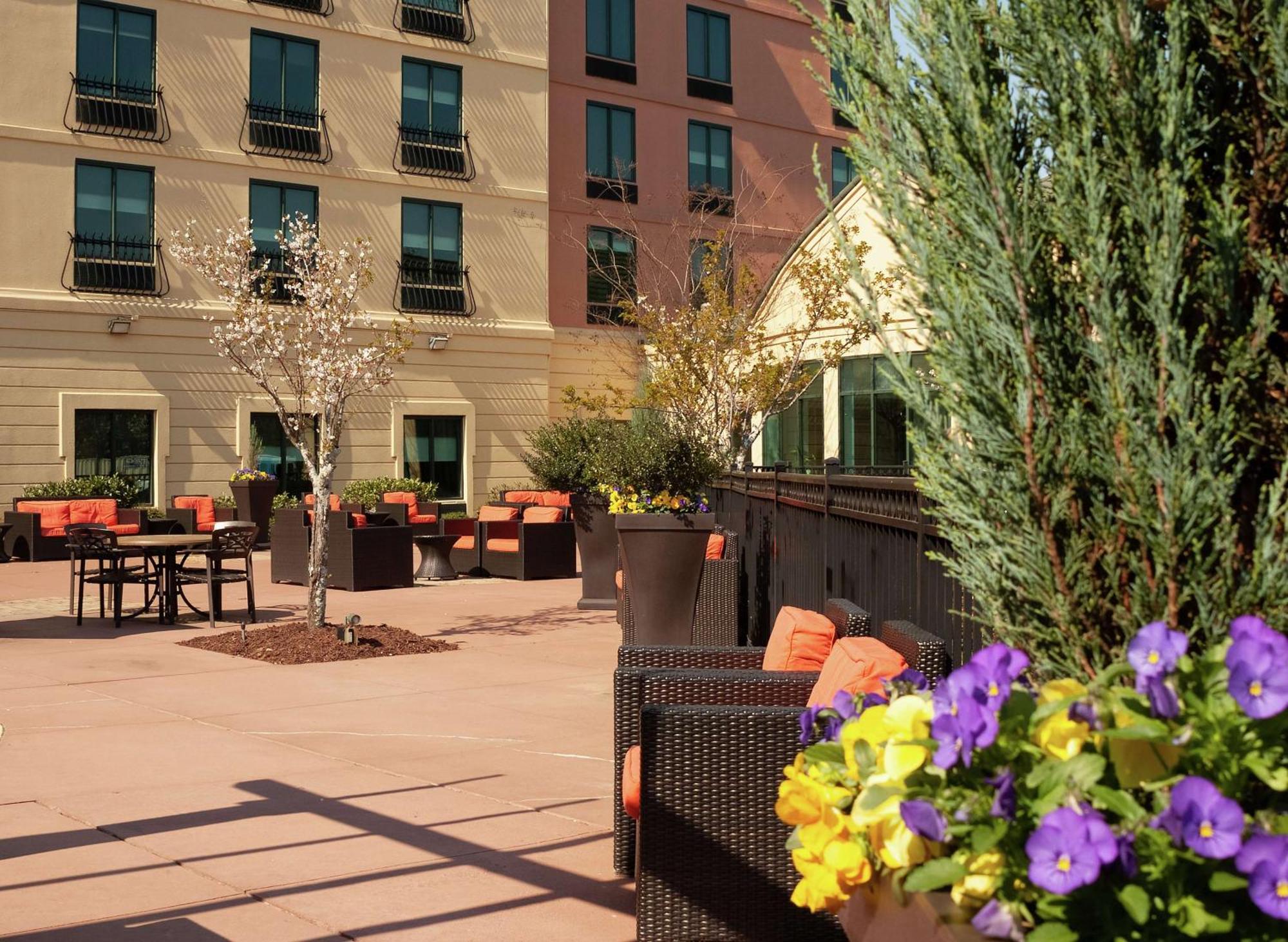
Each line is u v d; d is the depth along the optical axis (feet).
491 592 51.83
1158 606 7.52
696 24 105.09
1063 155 7.91
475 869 15.31
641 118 101.65
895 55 8.65
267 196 82.17
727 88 106.42
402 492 80.53
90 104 75.25
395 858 15.74
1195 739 6.59
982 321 8.11
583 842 16.44
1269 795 6.91
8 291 72.13
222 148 80.23
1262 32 7.63
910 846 7.41
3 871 15.20
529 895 14.38
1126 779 6.68
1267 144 7.68
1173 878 6.26
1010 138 8.15
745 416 71.46
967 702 6.77
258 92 82.02
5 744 22.70
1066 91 7.93
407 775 20.27
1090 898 6.38
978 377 8.05
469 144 90.68
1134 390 7.57
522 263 93.25
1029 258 7.85
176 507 75.87
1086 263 7.76
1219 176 7.88
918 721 7.52
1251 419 7.52
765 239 106.52
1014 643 8.29
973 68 8.20
